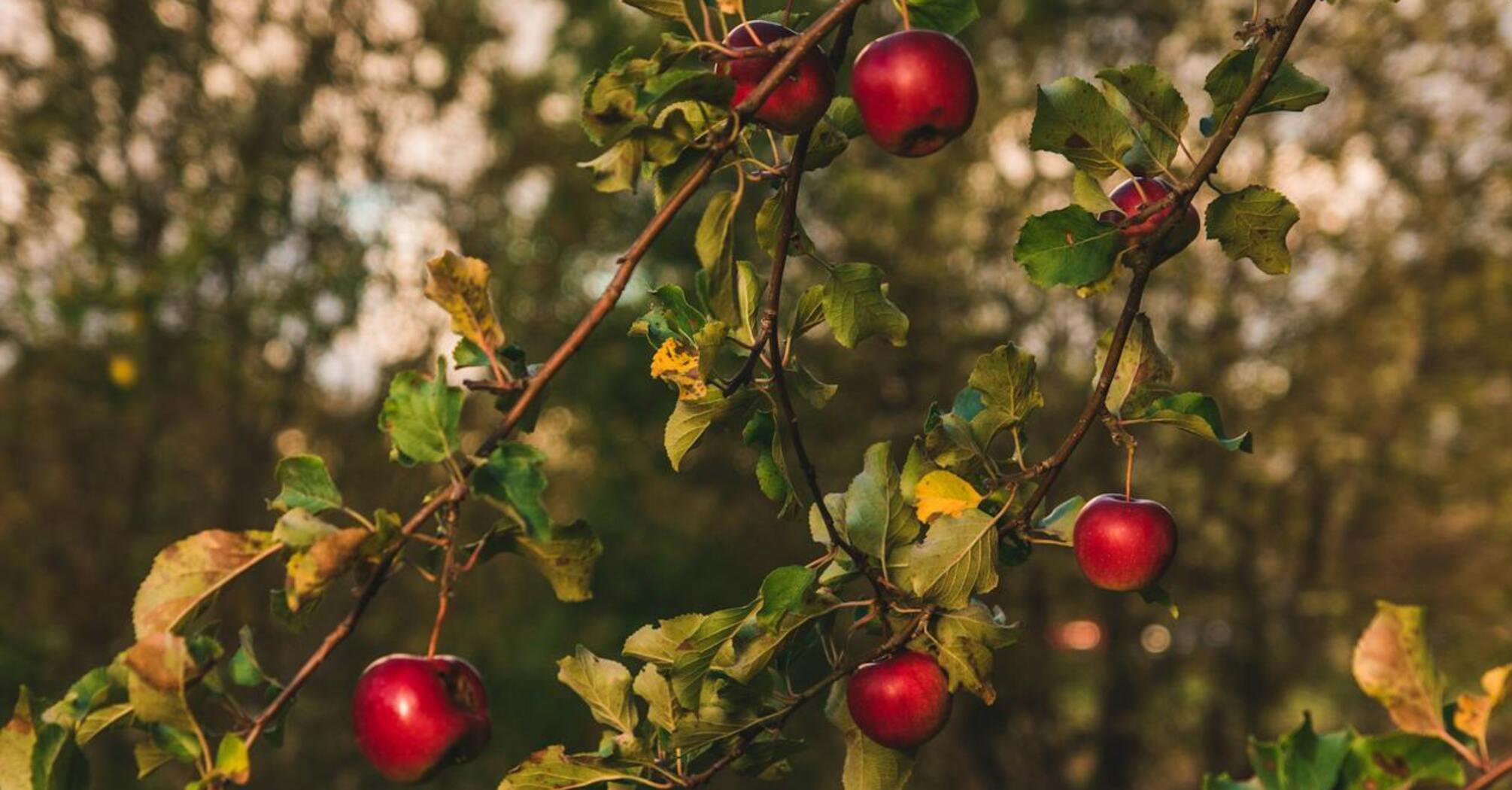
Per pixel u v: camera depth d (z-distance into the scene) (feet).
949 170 28.58
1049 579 31.07
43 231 22.21
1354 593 29.68
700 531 32.73
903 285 29.01
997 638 4.34
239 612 25.58
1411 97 27.55
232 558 3.70
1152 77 4.29
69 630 25.02
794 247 4.54
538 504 3.55
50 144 22.53
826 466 29.50
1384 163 27.84
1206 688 31.60
